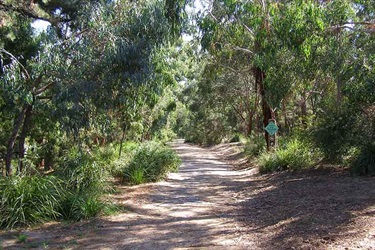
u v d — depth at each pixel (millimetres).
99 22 9266
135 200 10133
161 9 9633
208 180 14398
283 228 6707
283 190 10648
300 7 8922
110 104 9555
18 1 11117
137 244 6391
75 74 9008
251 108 31375
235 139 41750
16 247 6172
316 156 13750
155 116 24359
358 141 11617
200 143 58406
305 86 13625
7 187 7688
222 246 6090
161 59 10648
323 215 6996
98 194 9430
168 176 15000
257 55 12250
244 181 13859
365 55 11273
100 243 6453
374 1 11047
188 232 7094
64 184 9312
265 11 9578
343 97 13344
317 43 10680
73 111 8891
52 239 6648
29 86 9430
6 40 11977
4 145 14078
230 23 11680
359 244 5242
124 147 18781
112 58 8891
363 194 8344
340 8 10016
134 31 9406
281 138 18891
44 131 14773
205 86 30125
